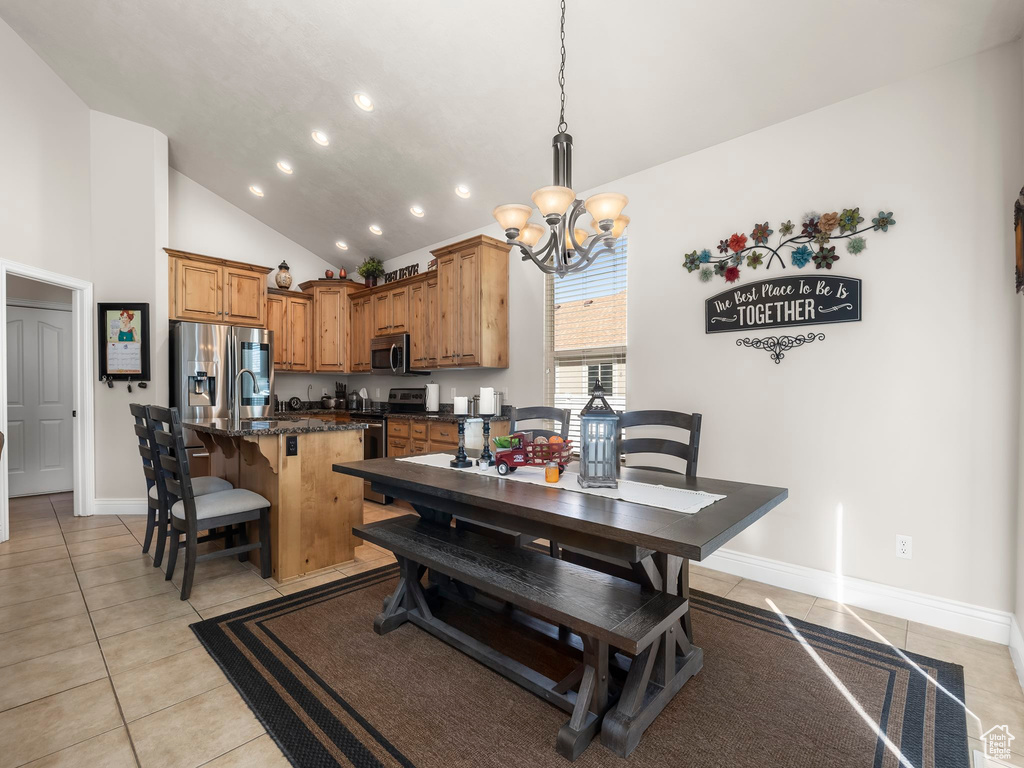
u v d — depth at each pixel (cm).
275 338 545
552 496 173
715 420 298
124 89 388
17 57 344
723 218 296
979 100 217
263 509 274
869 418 246
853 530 251
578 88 288
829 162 257
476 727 158
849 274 251
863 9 212
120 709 165
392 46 297
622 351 350
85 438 407
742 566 287
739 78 256
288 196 501
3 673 185
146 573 283
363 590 264
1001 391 213
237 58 338
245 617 231
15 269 343
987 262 216
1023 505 198
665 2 229
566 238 218
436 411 482
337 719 161
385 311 528
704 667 194
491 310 419
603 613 147
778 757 146
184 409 423
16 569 287
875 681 184
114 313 412
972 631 219
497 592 166
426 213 462
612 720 151
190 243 507
